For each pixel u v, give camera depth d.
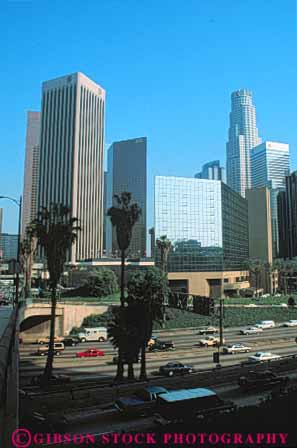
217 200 141.50
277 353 62.84
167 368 47.88
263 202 186.12
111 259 157.75
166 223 134.38
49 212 48.62
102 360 57.06
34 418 25.08
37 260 166.50
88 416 28.52
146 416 28.05
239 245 166.75
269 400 23.75
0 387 20.16
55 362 55.62
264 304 111.81
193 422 20.16
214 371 41.16
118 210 48.44
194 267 134.62
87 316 84.75
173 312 91.00
